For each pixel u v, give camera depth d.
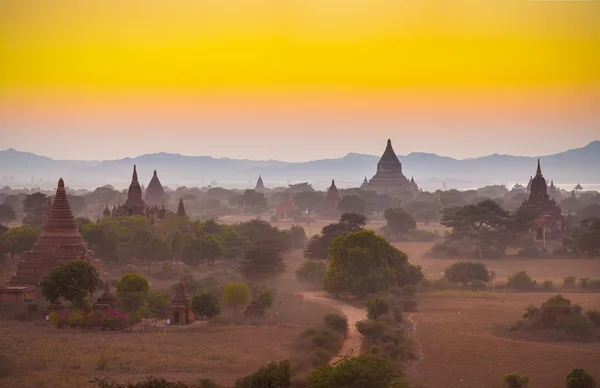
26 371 84.88
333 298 137.12
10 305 120.44
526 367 90.06
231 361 89.62
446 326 112.75
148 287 119.81
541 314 110.69
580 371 79.00
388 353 93.81
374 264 137.00
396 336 99.69
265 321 113.88
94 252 150.50
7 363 86.06
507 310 124.56
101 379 81.00
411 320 117.25
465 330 110.00
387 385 73.38
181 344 98.75
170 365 87.81
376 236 140.12
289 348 96.06
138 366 87.38
